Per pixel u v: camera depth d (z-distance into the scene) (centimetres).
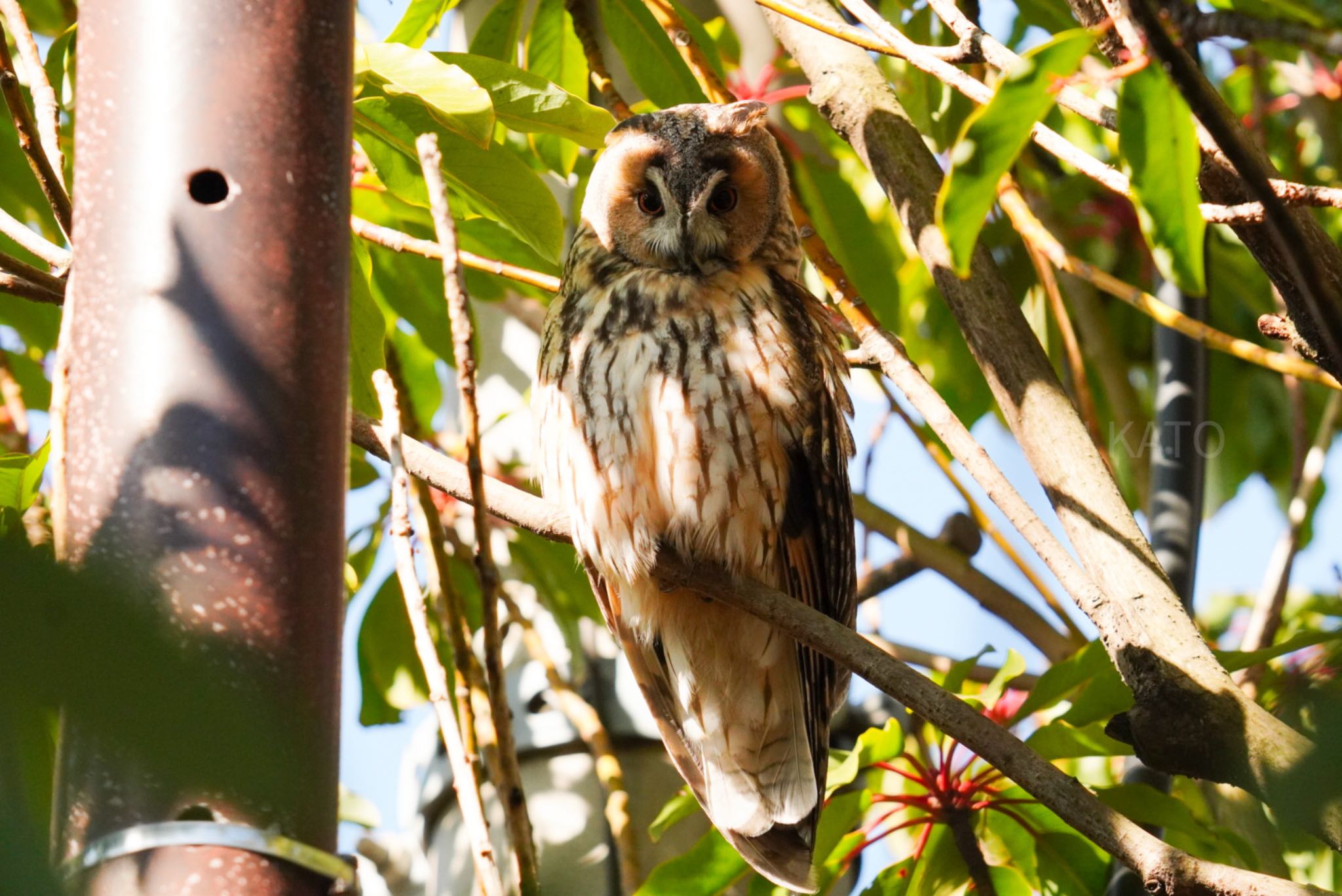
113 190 387
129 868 316
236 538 356
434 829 848
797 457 686
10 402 775
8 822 171
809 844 671
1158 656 448
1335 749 251
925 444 882
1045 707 599
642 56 747
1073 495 510
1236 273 917
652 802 812
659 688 745
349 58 412
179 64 393
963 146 354
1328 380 539
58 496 372
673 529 678
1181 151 375
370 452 559
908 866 634
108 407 369
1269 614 795
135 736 175
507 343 923
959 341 901
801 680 716
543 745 823
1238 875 396
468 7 883
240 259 379
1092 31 342
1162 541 694
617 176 723
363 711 784
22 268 559
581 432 683
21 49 520
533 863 390
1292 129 925
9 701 169
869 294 832
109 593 176
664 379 671
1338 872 711
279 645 352
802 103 873
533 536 807
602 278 718
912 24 812
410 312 773
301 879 326
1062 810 417
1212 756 425
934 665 880
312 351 380
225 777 181
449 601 658
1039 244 593
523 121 622
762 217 728
